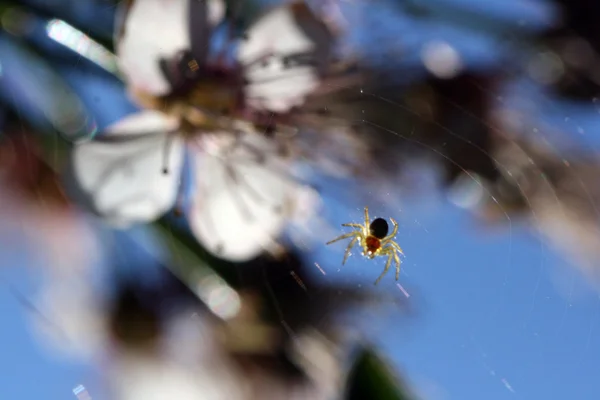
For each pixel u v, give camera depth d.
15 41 0.17
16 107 0.17
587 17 0.18
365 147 0.17
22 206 0.18
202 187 0.17
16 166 0.18
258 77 0.17
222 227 0.17
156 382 0.18
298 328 0.17
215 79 0.17
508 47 0.18
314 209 0.17
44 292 0.19
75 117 0.17
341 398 0.16
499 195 0.18
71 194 0.17
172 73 0.17
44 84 0.17
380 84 0.17
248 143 0.17
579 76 0.18
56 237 0.18
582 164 0.18
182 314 0.18
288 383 0.17
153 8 0.16
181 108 0.17
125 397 0.18
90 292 0.18
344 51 0.17
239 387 0.17
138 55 0.17
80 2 0.17
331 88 0.17
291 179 0.17
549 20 0.18
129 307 0.18
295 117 0.17
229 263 0.17
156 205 0.17
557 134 0.18
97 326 0.18
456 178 0.17
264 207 0.17
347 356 0.16
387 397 0.16
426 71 0.17
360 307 0.17
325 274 0.17
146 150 0.17
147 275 0.18
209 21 0.17
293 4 0.17
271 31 0.17
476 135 0.17
